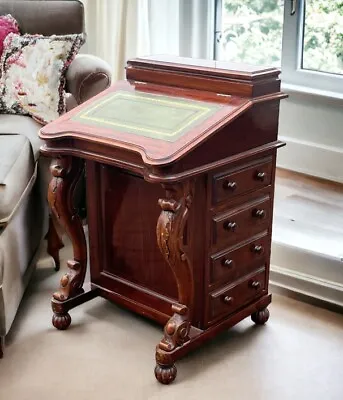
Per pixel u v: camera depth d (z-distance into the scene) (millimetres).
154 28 3332
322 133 3332
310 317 2473
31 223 2586
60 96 2850
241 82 2051
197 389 2088
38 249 2707
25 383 2115
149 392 2074
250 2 3428
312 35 3314
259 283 2350
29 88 2861
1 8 3137
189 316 2113
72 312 2498
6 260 2229
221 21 3525
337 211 2951
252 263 2309
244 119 2066
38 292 2637
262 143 2180
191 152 1922
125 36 3281
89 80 2783
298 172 3436
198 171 1949
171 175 1895
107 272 2418
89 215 2387
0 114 2900
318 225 2799
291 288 2609
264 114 2143
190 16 3332
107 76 2811
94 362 2217
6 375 2152
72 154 2160
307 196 3121
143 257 2283
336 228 2770
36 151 2643
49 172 2738
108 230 2357
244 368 2186
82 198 3096
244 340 2334
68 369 2182
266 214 2301
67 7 3115
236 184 2123
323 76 3299
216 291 2186
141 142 1975
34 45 2908
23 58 2898
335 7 3203
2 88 2908
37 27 3115
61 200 2301
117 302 2402
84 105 2264
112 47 3445
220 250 2156
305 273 2584
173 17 3367
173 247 1979
